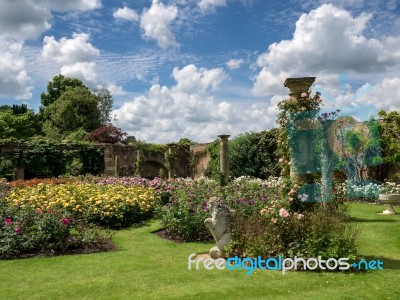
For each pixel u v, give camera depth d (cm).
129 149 2603
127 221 996
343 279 518
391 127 1452
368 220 950
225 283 508
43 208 876
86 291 488
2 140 2156
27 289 499
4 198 978
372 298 452
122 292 481
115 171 2356
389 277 525
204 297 459
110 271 575
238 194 979
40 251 695
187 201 877
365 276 530
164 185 1269
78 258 656
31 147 2194
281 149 714
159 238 840
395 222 905
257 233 612
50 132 3681
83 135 3356
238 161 2108
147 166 2736
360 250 677
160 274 554
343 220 712
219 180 1566
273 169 2006
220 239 635
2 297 471
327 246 571
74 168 2267
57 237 712
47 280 537
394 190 1264
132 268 591
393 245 715
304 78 704
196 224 827
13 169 2161
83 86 4638
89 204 970
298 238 589
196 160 2759
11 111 3828
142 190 1191
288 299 448
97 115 4116
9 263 627
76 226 766
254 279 523
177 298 456
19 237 688
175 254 689
